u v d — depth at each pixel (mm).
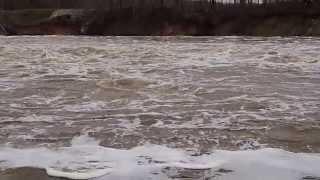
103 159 9289
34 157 9453
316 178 8242
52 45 28922
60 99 14930
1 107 13906
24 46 28359
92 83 17359
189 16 42781
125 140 10586
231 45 28094
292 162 9016
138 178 8344
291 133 10992
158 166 8852
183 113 12875
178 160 9164
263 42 30125
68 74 19344
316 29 38969
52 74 19406
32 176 8547
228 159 9203
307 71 19250
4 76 19094
